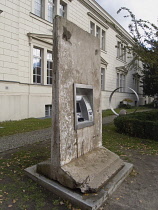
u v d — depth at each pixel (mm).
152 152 4965
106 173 3125
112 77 21891
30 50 11008
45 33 12016
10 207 2461
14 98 10039
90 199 2498
